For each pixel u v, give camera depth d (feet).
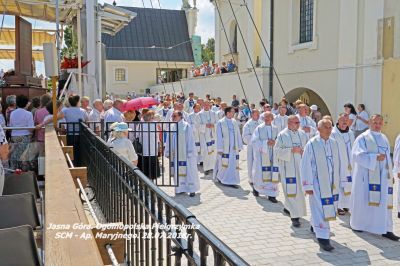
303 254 19.98
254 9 73.61
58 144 19.19
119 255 10.45
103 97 61.82
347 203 26.71
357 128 46.37
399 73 45.93
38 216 12.48
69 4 45.73
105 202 17.11
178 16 144.56
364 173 22.95
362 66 50.70
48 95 30.25
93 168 21.33
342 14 53.67
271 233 23.02
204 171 41.37
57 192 11.03
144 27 140.36
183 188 31.58
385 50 47.55
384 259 19.39
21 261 8.96
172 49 138.51
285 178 24.61
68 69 47.44
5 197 12.49
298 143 24.80
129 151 23.25
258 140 30.45
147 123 31.91
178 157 31.40
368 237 22.52
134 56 134.72
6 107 34.06
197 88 89.71
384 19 47.52
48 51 25.45
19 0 42.39
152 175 33.06
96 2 51.31
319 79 58.70
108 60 132.67
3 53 64.23
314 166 21.35
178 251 7.39
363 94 50.62
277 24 67.72
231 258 5.29
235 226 24.23
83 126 26.05
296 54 63.41
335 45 55.52
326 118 21.71
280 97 67.41
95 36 51.90
